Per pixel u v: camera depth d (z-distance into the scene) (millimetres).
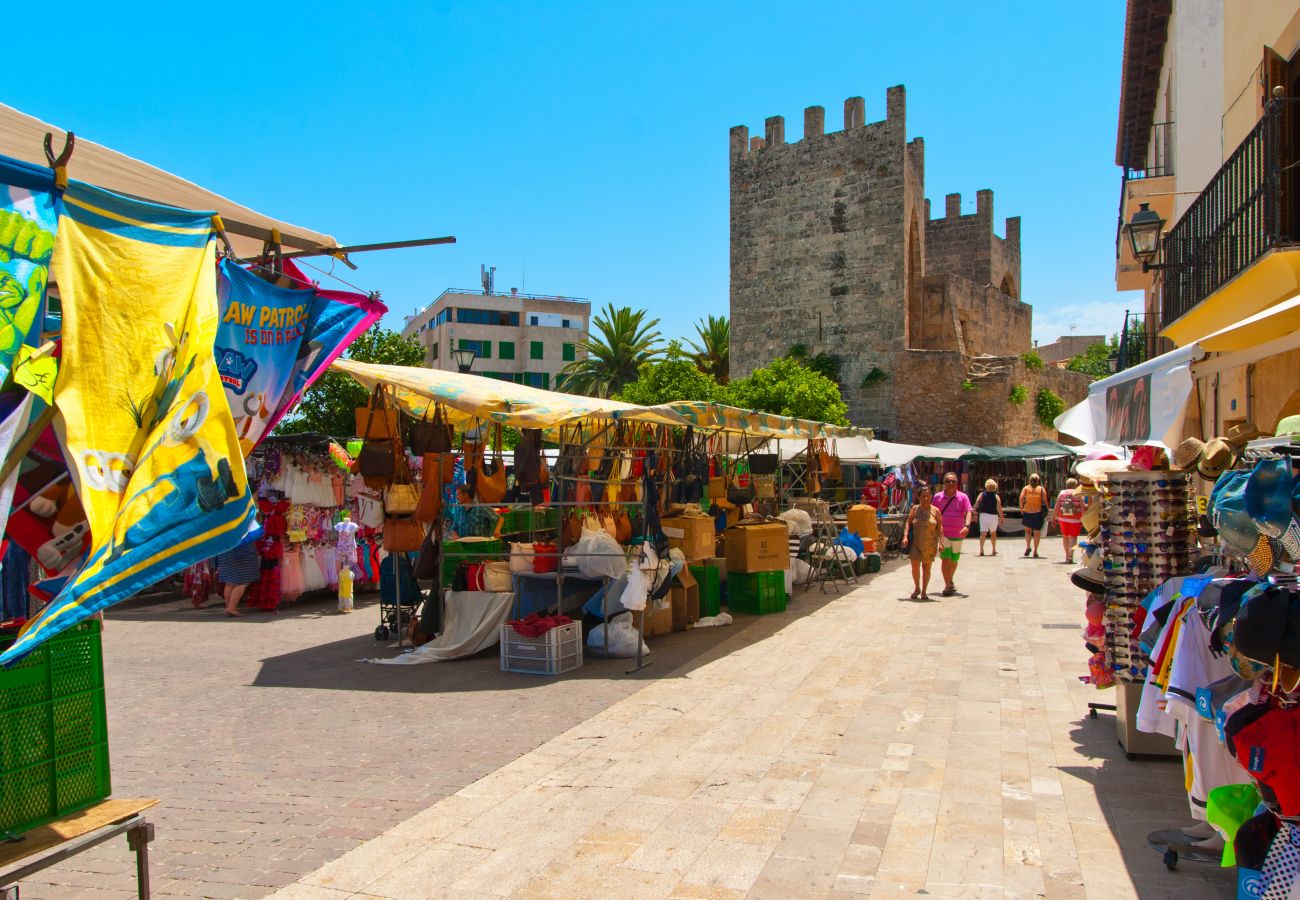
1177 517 5477
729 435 15328
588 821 4758
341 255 4715
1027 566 18359
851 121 35625
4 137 3496
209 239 3635
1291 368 7402
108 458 3037
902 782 5293
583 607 9383
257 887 4039
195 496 3244
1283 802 3193
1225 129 9945
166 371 3281
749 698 7328
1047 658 8852
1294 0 7633
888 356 34719
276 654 9469
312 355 4355
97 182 3916
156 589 14633
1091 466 6445
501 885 4031
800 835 4535
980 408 33531
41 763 3211
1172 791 5039
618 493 10805
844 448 19547
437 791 5246
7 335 2846
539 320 73062
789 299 37031
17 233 2959
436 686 7852
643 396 32938
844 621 11227
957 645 9570
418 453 9414
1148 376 5879
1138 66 16031
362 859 4324
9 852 2941
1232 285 7668
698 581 11211
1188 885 3902
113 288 3209
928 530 13117
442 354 71188
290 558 12820
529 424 8539
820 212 36344
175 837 4617
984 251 41094
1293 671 3143
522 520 10781
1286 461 3244
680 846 4422
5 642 3148
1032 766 5547
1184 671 4020
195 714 7027
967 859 4223
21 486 3266
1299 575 3221
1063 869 4094
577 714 6887
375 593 14320
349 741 6266
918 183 37156
